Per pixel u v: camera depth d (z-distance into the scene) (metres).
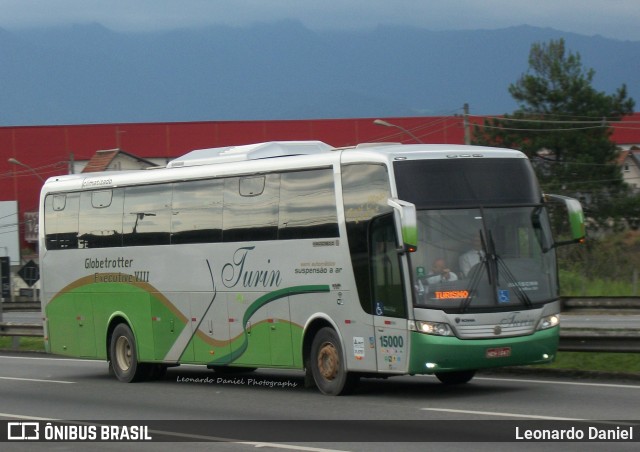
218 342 20.89
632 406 15.38
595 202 62.03
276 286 19.34
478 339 16.45
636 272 54.62
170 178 22.17
